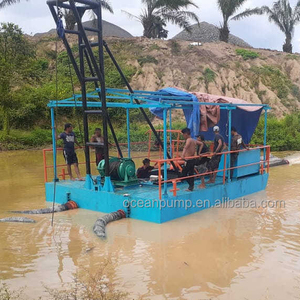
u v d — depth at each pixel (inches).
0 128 1001.5
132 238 289.9
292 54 1649.9
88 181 374.3
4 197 425.4
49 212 360.2
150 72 1347.2
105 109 343.9
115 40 1514.5
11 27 916.6
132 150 855.1
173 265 241.4
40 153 817.5
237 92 1357.0
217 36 1872.5
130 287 211.9
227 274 228.7
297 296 202.5
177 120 1200.8
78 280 219.8
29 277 225.3
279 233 303.1
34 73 1044.5
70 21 1251.2
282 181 514.9
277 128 930.7
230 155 417.7
